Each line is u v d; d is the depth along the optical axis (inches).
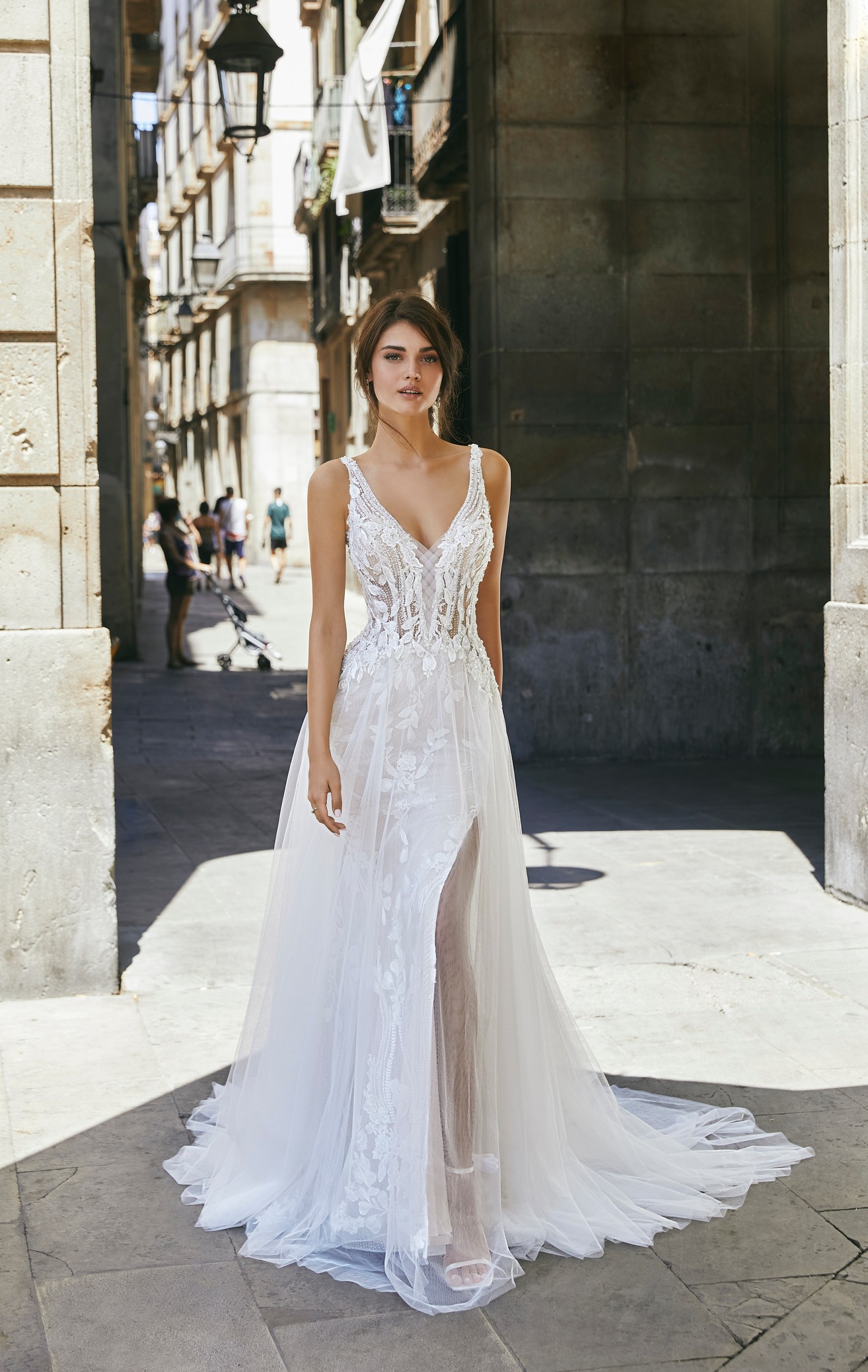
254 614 850.8
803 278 376.5
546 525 373.7
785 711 384.5
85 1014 174.6
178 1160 130.6
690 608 379.2
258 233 1384.1
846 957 196.1
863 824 219.8
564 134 368.5
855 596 220.5
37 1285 109.1
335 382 1121.4
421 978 113.4
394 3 464.4
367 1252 114.6
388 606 122.3
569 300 371.6
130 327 722.2
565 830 285.7
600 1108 129.3
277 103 1370.6
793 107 372.5
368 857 119.3
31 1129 139.3
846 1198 124.0
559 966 193.0
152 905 225.9
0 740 178.2
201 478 1791.3
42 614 178.9
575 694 377.4
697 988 182.9
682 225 373.4
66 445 177.5
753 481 378.6
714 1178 126.6
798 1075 152.8
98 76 523.5
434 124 567.2
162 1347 100.2
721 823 292.0
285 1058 124.2
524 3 364.5
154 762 365.7
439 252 649.6
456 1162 110.3
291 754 378.6
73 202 175.9
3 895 179.2
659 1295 107.7
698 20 369.4
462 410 398.9
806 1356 98.7
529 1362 98.2
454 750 119.8
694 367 375.9
